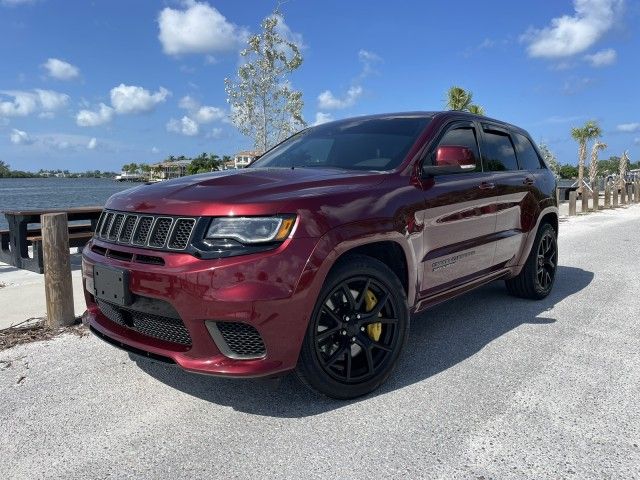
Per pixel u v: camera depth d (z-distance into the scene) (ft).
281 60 37.68
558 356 12.17
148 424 9.19
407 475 7.59
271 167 12.64
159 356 9.27
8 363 11.94
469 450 8.23
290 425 9.08
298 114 38.29
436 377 11.03
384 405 9.78
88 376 11.23
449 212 12.19
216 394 10.33
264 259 8.52
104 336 10.30
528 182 16.03
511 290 17.34
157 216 9.27
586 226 43.45
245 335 8.78
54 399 10.17
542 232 16.84
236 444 8.50
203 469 7.83
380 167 11.68
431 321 15.03
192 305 8.50
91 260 10.24
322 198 9.39
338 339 9.74
